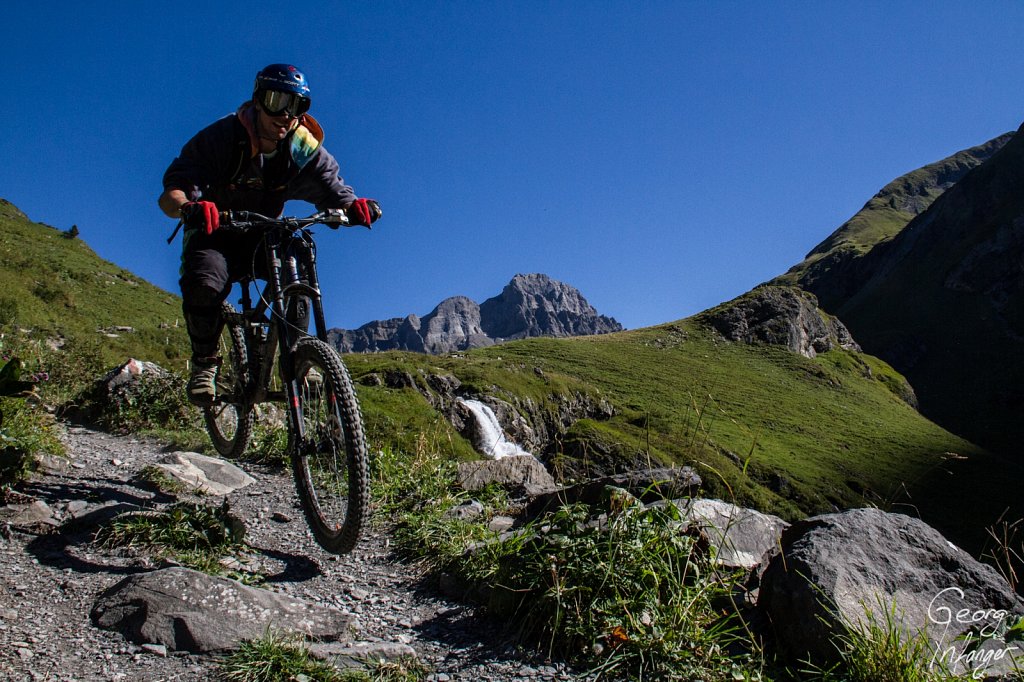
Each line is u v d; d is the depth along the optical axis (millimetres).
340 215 4215
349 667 2928
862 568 3217
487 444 28609
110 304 47031
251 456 7270
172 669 2867
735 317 88500
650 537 3531
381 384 26719
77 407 8688
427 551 4344
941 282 165750
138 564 3889
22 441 5637
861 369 85000
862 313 173250
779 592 3215
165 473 5773
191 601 3186
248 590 3340
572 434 32969
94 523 4395
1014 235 158125
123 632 3129
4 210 72438
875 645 2867
